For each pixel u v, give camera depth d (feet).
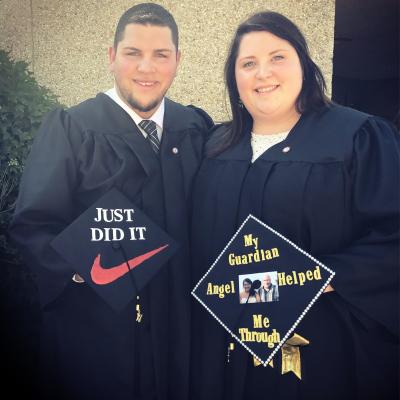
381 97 28.96
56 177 6.59
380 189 5.98
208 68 13.37
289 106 6.54
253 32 6.42
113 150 6.93
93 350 6.87
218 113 13.35
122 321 6.75
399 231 5.85
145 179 6.93
